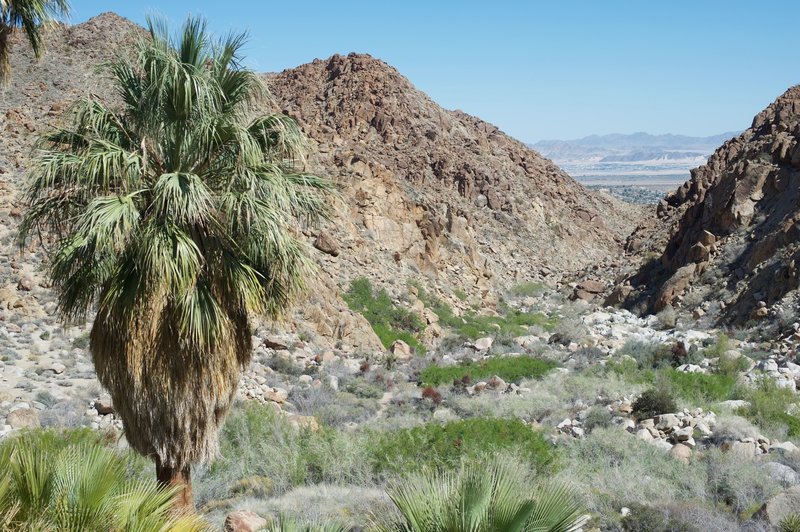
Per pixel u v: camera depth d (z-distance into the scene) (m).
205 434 7.79
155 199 7.27
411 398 22.55
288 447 13.36
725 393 20.73
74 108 7.97
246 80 8.31
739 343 29.88
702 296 39.19
